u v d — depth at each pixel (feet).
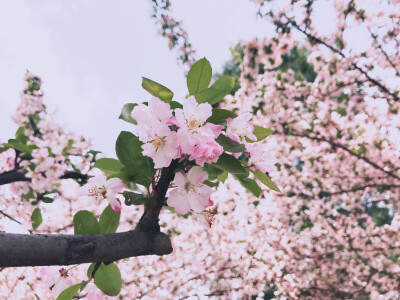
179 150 4.58
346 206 25.54
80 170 12.60
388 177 23.02
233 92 33.88
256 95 23.24
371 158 22.79
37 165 11.62
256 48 20.21
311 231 25.93
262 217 25.86
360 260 25.30
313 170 24.53
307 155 24.48
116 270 5.04
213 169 5.08
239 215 26.11
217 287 26.45
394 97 21.15
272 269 25.26
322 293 24.47
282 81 23.07
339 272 25.39
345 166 23.66
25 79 14.06
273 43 19.94
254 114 23.49
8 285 17.28
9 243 3.81
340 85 21.81
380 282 24.68
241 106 23.26
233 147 4.83
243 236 25.75
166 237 4.80
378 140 22.59
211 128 4.67
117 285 5.02
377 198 25.17
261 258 25.48
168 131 4.51
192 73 5.38
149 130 4.55
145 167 5.02
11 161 12.75
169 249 4.81
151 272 24.26
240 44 21.07
